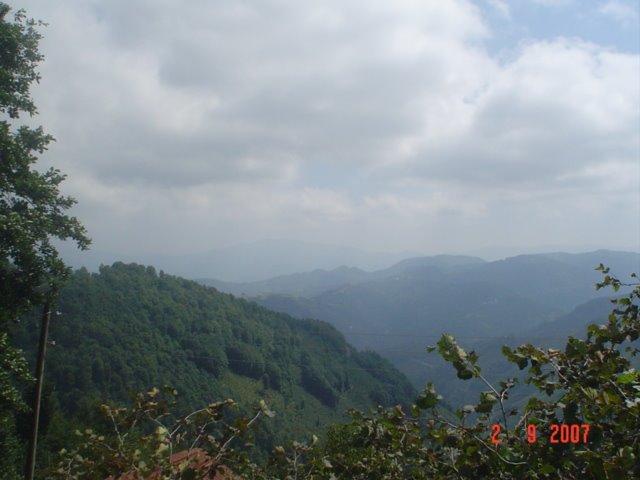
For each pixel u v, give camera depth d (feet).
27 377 36.14
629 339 12.46
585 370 11.25
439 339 10.75
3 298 38.06
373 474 13.03
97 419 12.50
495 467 10.21
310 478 13.25
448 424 10.87
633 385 10.39
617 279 14.98
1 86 39.55
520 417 11.41
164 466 11.08
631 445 9.20
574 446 9.09
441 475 11.37
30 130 41.52
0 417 39.01
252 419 12.35
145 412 12.01
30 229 37.91
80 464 12.10
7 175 39.19
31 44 41.52
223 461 11.94
